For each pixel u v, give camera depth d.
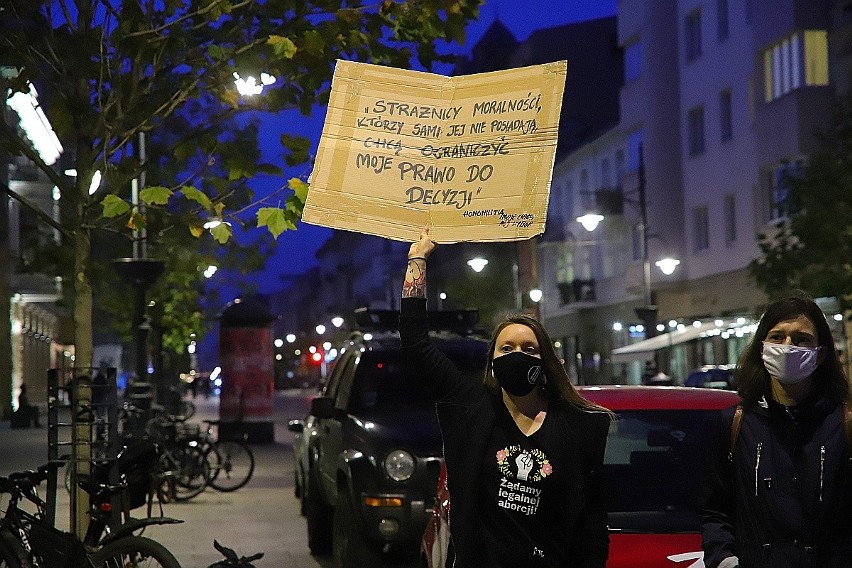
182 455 19.72
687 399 7.67
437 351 5.27
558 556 4.95
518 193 5.46
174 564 8.38
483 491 4.98
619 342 58.62
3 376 51.91
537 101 5.51
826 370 4.92
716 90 47.59
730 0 46.28
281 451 30.83
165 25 9.88
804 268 29.84
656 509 6.98
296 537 15.11
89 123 9.79
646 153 52.78
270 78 9.76
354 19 10.00
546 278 69.62
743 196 45.50
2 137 9.66
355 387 12.73
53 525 9.27
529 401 5.05
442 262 88.69
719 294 47.72
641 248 53.56
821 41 39.56
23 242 43.69
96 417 9.73
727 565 4.88
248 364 33.28
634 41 55.00
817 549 4.80
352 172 5.59
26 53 9.86
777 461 4.86
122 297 41.97
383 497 11.43
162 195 9.16
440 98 5.62
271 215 9.12
